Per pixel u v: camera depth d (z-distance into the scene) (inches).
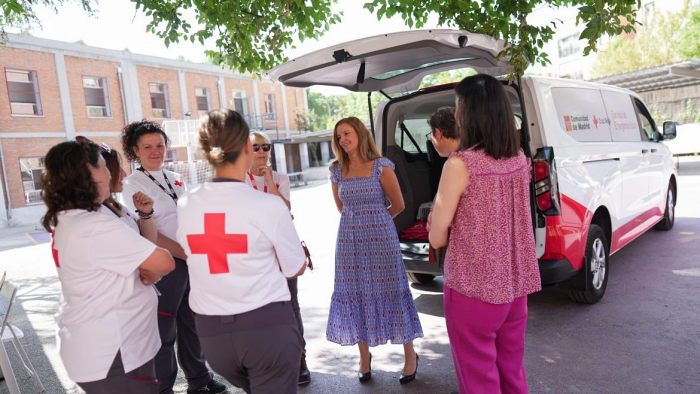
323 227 424.8
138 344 81.9
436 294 209.5
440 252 101.0
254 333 76.9
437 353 152.0
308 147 1302.9
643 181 230.8
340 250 134.2
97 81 855.7
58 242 78.1
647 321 160.4
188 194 80.5
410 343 133.6
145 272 84.8
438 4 191.9
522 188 93.2
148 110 929.5
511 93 158.9
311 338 173.5
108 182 83.8
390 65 151.8
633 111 237.9
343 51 127.0
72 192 78.0
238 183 78.6
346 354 157.8
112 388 78.9
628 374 128.1
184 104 994.7
